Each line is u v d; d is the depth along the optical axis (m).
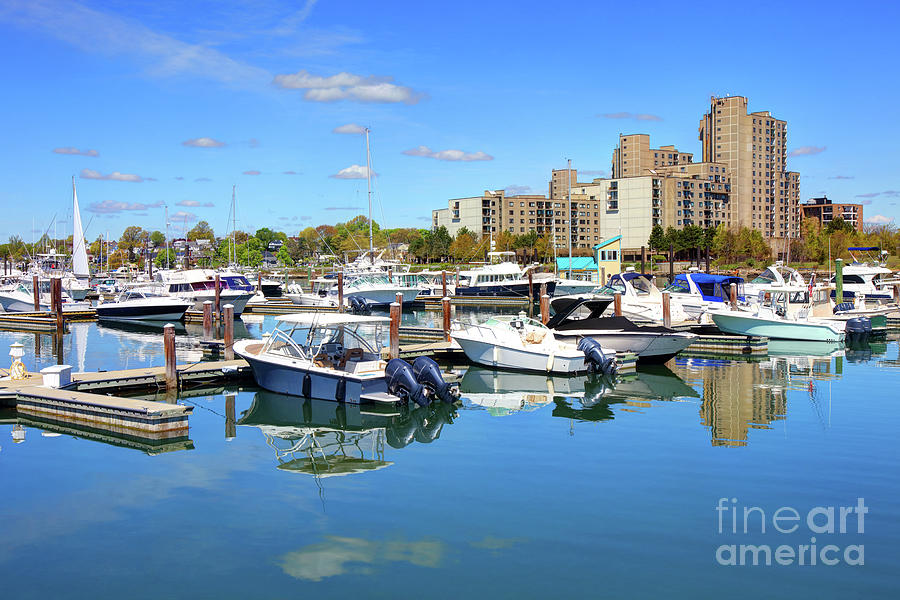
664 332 27.75
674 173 162.88
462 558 10.47
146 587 9.72
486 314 52.56
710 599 9.31
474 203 160.00
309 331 21.75
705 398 21.55
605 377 25.23
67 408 18.42
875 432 17.09
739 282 41.09
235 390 23.09
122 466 14.87
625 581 9.79
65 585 9.79
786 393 22.12
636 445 16.20
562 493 13.02
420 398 19.98
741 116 168.25
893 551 10.62
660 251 134.38
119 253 146.62
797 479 13.70
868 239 114.44
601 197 162.50
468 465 14.82
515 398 21.92
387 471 14.46
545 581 9.79
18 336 39.91
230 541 11.09
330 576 9.96
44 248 115.44
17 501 12.81
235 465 14.98
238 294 48.69
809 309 35.59
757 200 172.00
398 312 27.53
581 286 59.62
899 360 29.25
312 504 12.59
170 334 22.75
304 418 19.42
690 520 11.75
